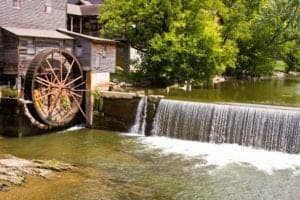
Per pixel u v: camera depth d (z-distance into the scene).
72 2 48.72
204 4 35.97
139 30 35.94
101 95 27.61
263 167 19.81
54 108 26.44
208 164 20.09
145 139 24.84
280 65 67.75
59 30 29.92
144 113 26.33
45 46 27.44
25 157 20.53
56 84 26.56
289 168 19.77
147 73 35.75
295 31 49.09
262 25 49.19
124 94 26.91
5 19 26.89
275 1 49.44
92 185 17.03
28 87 25.27
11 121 24.61
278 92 35.81
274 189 17.27
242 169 19.48
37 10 28.98
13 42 26.11
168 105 25.61
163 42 34.44
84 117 28.20
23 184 16.66
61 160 20.12
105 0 36.62
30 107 25.45
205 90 35.66
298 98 31.95
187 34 35.66
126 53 37.78
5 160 18.94
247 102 28.88
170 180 17.92
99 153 21.53
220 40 37.56
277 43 50.59
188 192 16.77
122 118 26.97
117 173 18.53
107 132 26.75
